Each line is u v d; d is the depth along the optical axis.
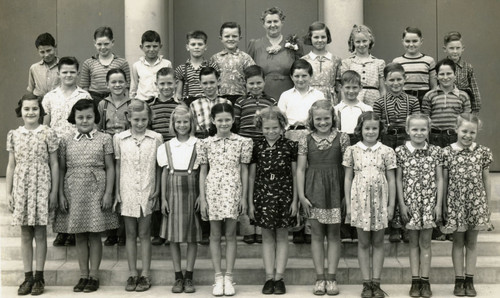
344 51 9.16
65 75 7.18
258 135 7.09
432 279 6.84
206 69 7.16
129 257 6.67
